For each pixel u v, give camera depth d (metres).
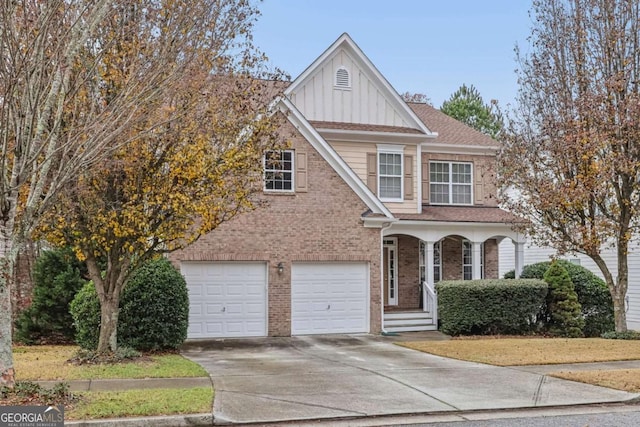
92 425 8.41
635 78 18.02
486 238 22.53
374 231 19.98
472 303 19.77
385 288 23.52
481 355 14.86
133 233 12.45
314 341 17.92
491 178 24.36
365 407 9.73
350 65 23.05
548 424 8.95
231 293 18.41
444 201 24.31
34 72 8.98
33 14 9.34
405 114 23.58
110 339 13.45
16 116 8.99
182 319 15.61
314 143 19.39
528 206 21.38
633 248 23.17
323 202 19.39
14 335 17.64
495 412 9.74
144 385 10.84
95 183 12.52
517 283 20.19
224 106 13.23
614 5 18.25
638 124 17.28
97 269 13.39
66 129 10.41
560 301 20.33
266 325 18.66
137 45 11.59
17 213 10.91
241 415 9.10
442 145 23.95
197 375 11.88
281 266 18.80
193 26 12.23
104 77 11.52
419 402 10.12
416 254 23.89
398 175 23.12
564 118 18.31
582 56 18.50
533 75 19.58
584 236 18.30
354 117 22.97
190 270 18.02
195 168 12.46
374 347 16.72
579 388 11.21
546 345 16.50
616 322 19.17
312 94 22.52
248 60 13.62
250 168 13.63
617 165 17.48
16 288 18.61
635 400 10.44
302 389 10.91
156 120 12.02
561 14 18.98
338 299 19.52
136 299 15.16
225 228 18.28
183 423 8.72
